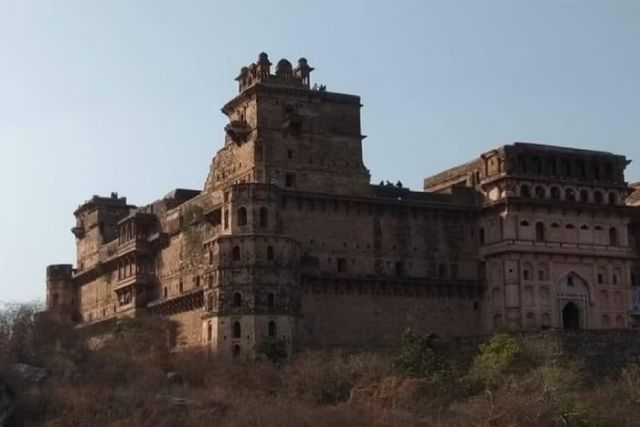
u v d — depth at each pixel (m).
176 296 132.25
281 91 129.88
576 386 108.44
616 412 99.12
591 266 134.12
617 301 134.88
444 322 132.12
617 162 138.38
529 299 130.00
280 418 95.12
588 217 135.00
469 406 99.75
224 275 119.06
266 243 119.62
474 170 139.25
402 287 130.50
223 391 104.06
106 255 161.25
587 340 117.81
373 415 97.62
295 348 119.12
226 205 122.31
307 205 127.19
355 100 134.38
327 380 109.00
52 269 174.38
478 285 134.00
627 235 137.25
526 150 133.50
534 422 94.56
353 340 126.75
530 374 105.75
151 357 116.31
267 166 127.06
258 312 117.44
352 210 129.75
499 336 114.25
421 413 101.56
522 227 131.38
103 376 107.88
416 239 132.75
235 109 134.25
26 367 105.25
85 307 168.88
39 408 96.12
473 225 136.38
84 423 93.06
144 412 95.56
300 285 124.00
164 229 144.12
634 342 119.25
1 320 116.81
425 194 137.12
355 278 127.31
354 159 132.75
